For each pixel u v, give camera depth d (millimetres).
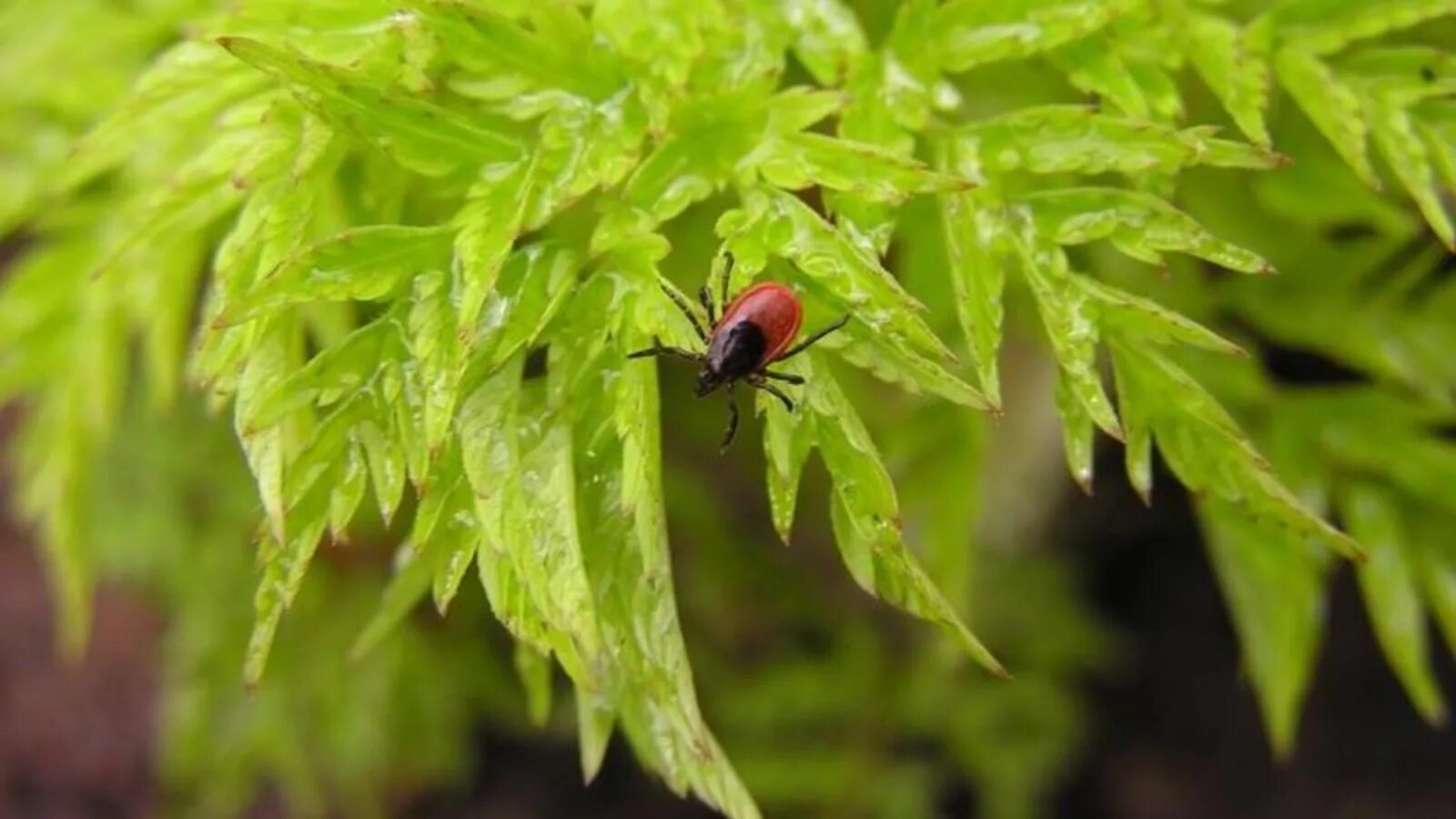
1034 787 119
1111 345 75
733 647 115
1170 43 78
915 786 117
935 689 115
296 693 111
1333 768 131
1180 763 133
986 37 77
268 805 131
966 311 74
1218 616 134
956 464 87
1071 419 75
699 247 87
